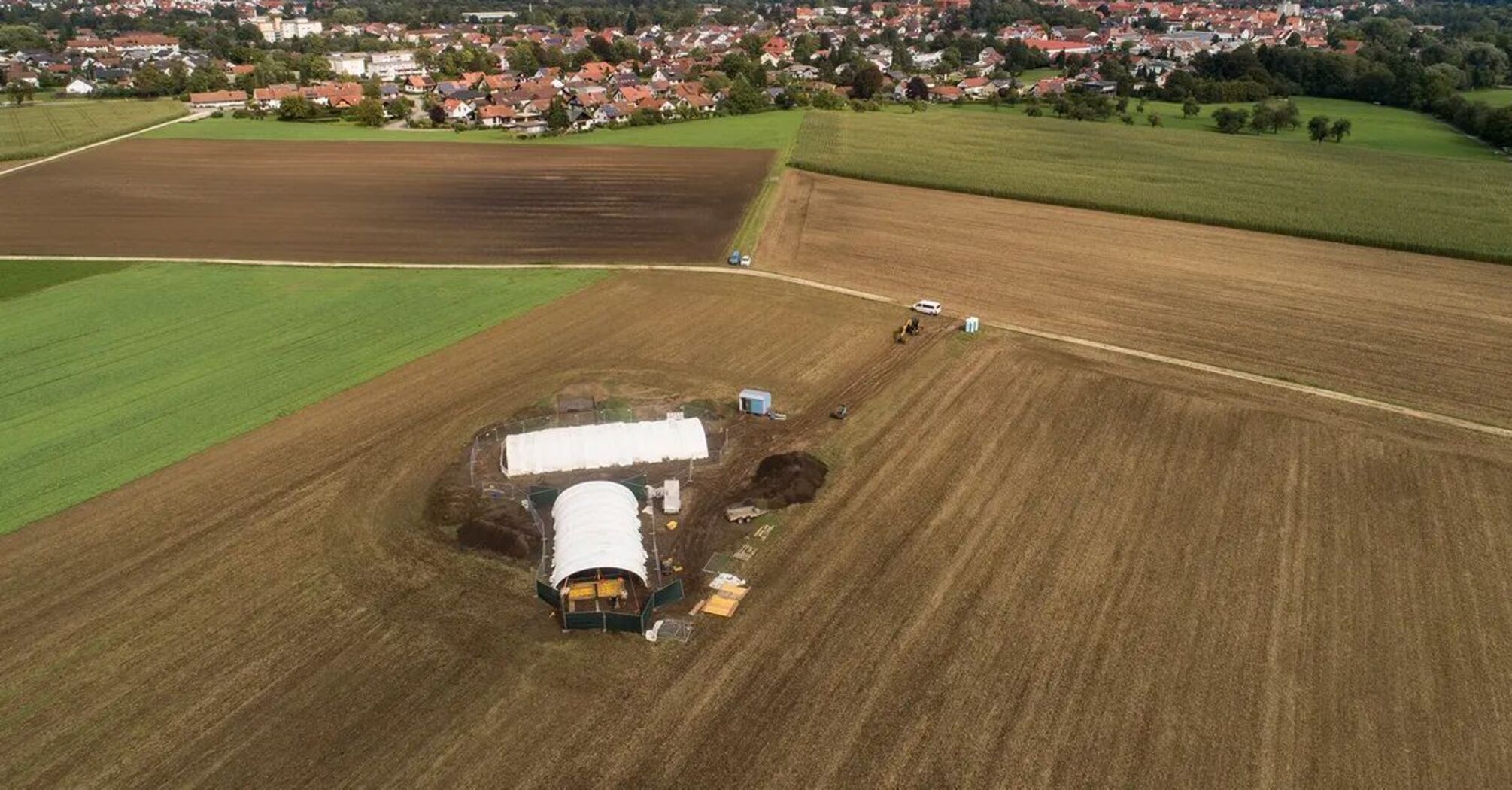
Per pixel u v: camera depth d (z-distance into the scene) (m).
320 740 24.02
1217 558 31.89
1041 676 26.23
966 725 24.47
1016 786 22.56
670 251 70.38
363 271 65.12
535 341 51.78
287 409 43.03
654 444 38.19
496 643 27.70
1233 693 25.62
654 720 24.67
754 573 31.03
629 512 32.75
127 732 24.23
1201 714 24.88
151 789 22.50
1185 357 50.12
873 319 55.62
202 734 24.22
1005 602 29.44
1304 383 46.78
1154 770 23.06
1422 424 42.34
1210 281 63.16
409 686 25.89
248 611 28.94
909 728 24.38
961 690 25.70
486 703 25.30
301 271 65.12
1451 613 29.09
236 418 42.09
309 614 28.83
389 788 22.50
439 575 30.91
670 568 31.38
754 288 61.28
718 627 28.36
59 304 57.62
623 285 61.84
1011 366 48.50
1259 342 52.38
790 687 25.83
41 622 28.34
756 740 23.98
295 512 34.41
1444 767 23.20
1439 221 77.12
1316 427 41.81
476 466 37.91
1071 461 38.56
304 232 76.12
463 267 66.06
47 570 30.88
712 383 46.31
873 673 26.33
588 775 22.88
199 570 30.94
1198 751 23.67
